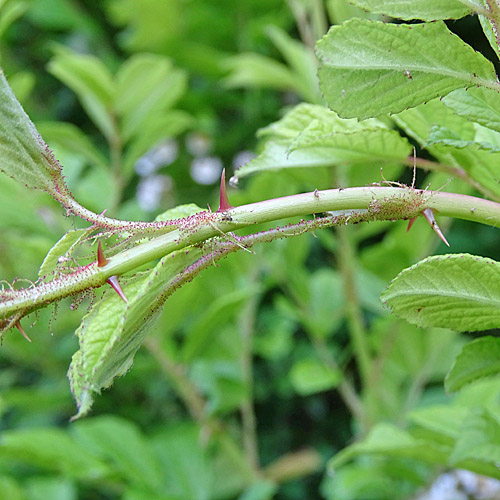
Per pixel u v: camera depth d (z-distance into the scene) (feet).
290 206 1.08
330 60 1.07
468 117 1.12
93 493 3.04
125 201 3.32
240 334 2.22
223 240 1.09
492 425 1.22
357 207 1.09
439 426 1.42
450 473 2.22
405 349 2.20
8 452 1.88
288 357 3.26
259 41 3.07
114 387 2.94
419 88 1.09
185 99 3.08
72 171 2.18
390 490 2.16
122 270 1.06
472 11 1.07
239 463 2.25
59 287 1.06
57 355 2.57
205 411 2.16
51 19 3.14
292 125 1.30
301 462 2.52
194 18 3.05
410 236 2.04
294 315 2.37
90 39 3.48
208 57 2.97
